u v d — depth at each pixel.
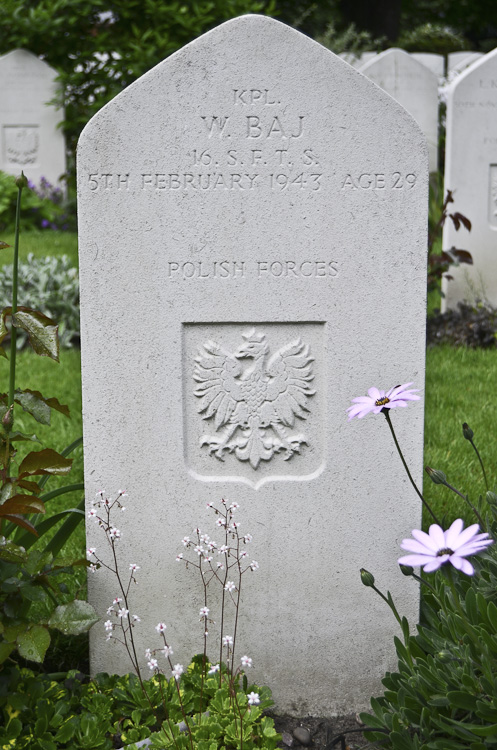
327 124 2.42
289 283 2.51
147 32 8.27
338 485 2.60
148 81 2.39
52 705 2.35
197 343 2.56
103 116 2.41
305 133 2.43
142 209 2.46
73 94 10.45
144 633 2.65
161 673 2.60
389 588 2.64
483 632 2.01
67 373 5.78
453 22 20.50
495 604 2.24
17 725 2.25
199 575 2.62
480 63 6.82
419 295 2.50
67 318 6.70
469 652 2.10
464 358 6.12
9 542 2.22
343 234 2.48
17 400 2.38
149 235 2.47
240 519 2.62
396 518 2.61
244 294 2.51
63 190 11.84
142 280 2.49
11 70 11.43
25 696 2.36
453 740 2.18
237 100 2.41
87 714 2.34
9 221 11.14
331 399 2.57
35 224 11.41
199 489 2.60
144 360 2.54
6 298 6.58
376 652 2.67
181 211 2.46
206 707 2.46
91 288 2.49
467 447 4.38
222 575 2.63
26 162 11.77
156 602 2.64
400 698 2.21
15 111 11.59
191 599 2.64
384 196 2.45
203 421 2.60
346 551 2.62
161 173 2.44
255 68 2.40
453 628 2.20
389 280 2.50
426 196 2.44
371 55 11.87
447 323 6.81
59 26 10.27
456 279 7.09
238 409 2.59
